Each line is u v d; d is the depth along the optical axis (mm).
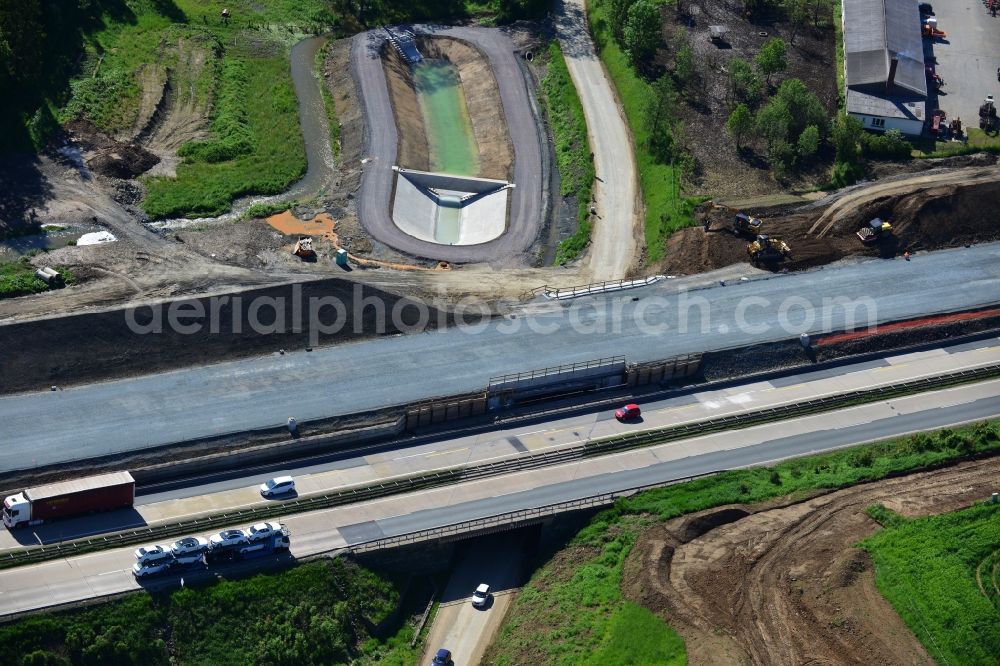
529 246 167500
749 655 114875
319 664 117062
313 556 120875
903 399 146250
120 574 116312
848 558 123188
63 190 167250
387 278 156500
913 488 132375
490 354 145000
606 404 142000
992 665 114812
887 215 168500
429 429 137250
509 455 134500
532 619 120812
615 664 113938
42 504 119188
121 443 128875
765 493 131625
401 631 121625
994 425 141625
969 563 122750
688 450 137250
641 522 127875
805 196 174375
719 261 162250
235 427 132125
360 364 142000
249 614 116625
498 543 130875
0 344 136125
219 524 122500
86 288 148875
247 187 174000
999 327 156375
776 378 148250
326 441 132625
